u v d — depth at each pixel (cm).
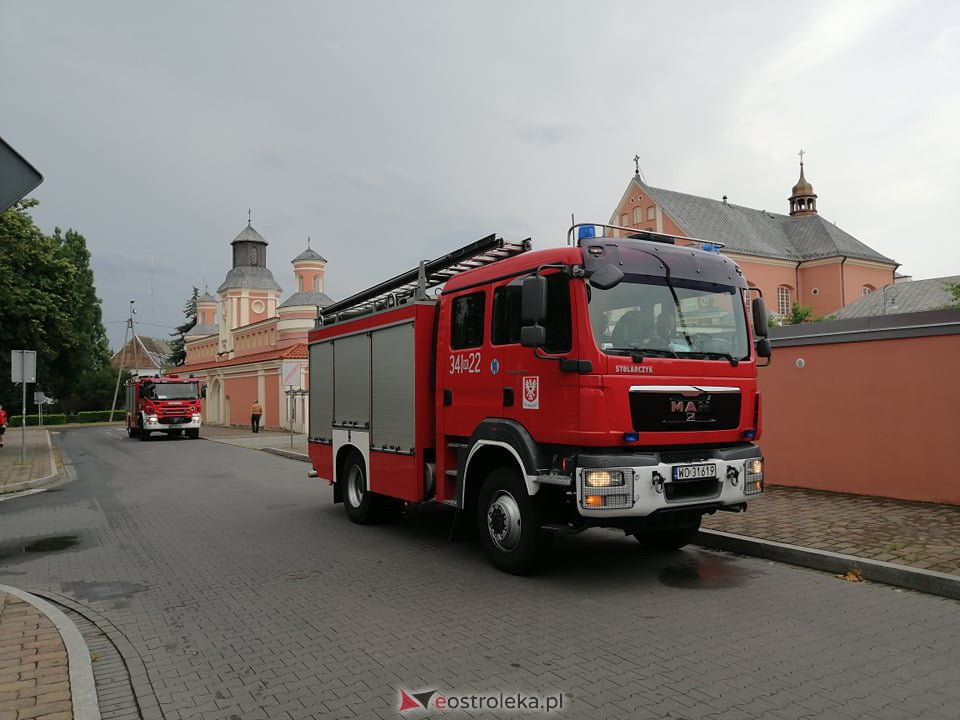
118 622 578
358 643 510
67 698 414
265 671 464
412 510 1109
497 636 515
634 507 589
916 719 375
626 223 5259
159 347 10388
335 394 1038
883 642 487
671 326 650
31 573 759
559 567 713
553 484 618
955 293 3431
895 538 731
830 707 390
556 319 629
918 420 929
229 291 5075
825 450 1037
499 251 768
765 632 511
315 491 1405
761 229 5409
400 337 852
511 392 677
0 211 498
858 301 4541
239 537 924
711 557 745
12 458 2252
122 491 1450
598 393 596
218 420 5066
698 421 641
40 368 2939
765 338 712
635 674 439
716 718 379
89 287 5741
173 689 439
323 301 4016
